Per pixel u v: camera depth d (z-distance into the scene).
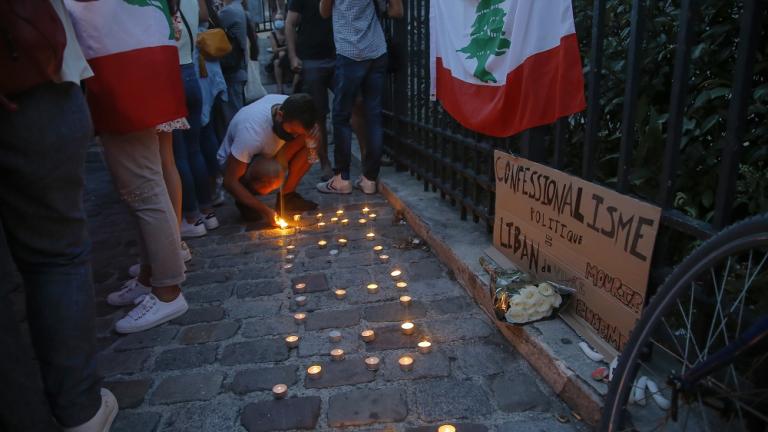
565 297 2.33
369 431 1.91
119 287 3.32
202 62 4.46
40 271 1.76
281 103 4.14
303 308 2.89
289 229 4.24
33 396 1.65
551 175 2.43
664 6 2.19
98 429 1.90
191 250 3.89
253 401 2.11
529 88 2.46
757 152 1.77
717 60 1.94
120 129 2.37
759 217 1.15
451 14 3.32
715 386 1.32
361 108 5.36
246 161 4.12
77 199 1.79
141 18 2.35
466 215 3.78
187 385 2.24
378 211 4.55
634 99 1.92
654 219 1.81
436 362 2.30
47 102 1.65
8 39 1.49
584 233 2.20
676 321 2.00
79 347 1.83
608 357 2.01
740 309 1.51
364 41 4.54
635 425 1.69
